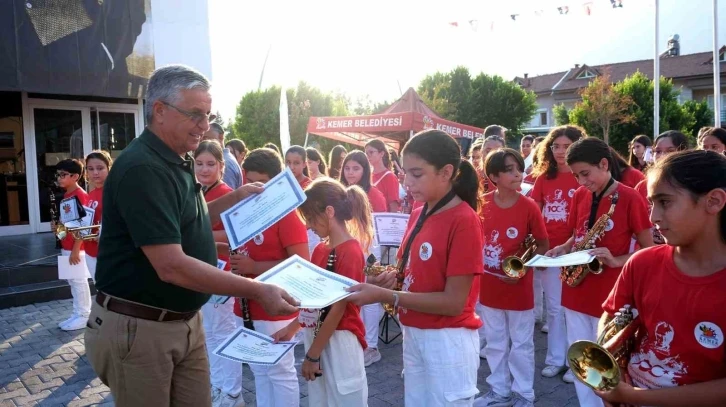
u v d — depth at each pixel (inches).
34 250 342.0
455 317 98.7
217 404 157.5
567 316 144.6
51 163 429.1
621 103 1200.2
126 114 455.5
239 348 104.5
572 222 154.7
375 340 196.5
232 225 110.5
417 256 101.5
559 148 187.0
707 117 1325.0
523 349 155.8
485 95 1349.7
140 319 88.4
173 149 91.9
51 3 362.3
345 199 116.5
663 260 71.9
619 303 77.2
